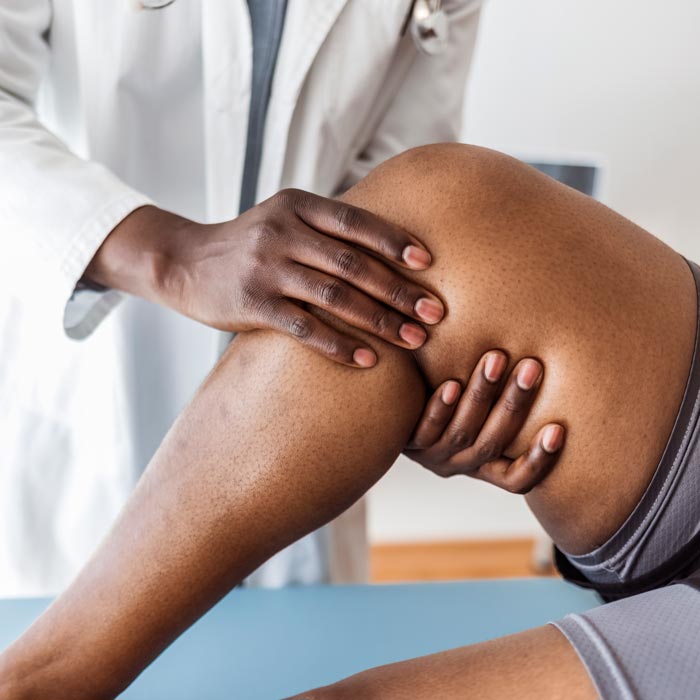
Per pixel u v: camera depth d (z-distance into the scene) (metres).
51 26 0.95
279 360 0.61
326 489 0.61
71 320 0.89
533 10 1.97
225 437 0.61
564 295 0.60
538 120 2.07
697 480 0.59
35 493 1.08
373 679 0.52
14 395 1.05
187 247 0.72
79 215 0.78
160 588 0.61
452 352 0.61
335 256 0.60
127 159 1.00
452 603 0.95
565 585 0.99
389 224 0.61
